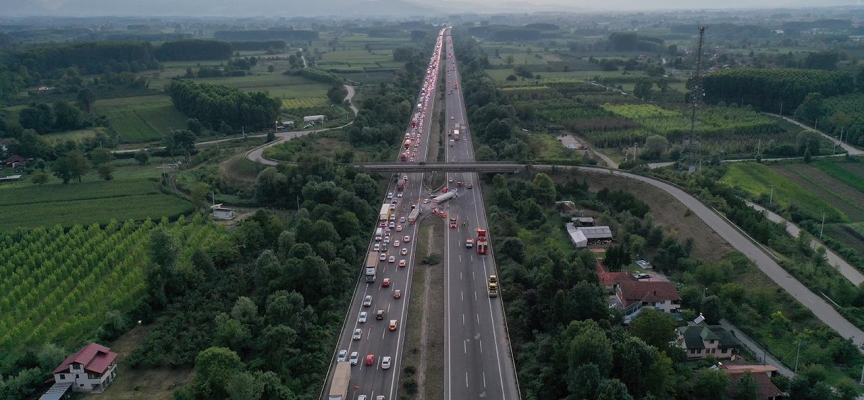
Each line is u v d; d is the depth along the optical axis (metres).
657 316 172.62
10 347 189.75
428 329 195.38
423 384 168.00
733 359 179.62
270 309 182.75
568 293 191.12
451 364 177.12
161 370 179.38
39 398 164.25
